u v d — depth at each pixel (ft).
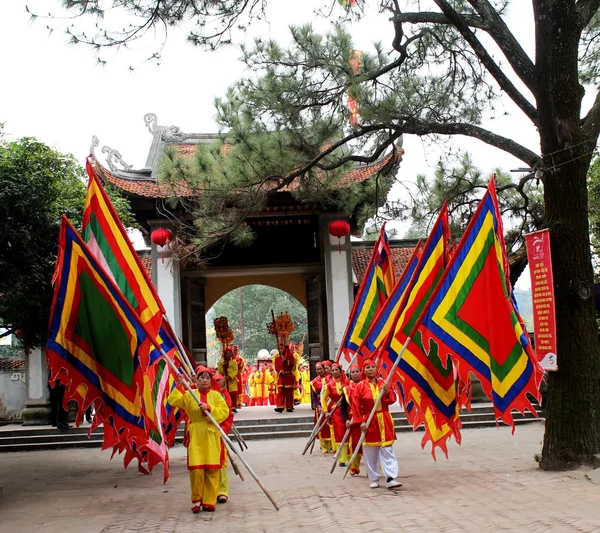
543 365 33.12
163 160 44.09
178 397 28.99
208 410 28.25
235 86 40.55
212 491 28.50
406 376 33.24
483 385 31.35
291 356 70.08
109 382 30.45
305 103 40.22
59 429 61.41
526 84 34.22
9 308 40.70
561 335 33.47
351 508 27.43
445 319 31.55
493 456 40.57
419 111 38.37
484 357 31.48
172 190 45.83
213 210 44.09
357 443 34.73
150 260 75.92
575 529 21.93
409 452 44.55
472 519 24.25
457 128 37.27
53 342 30.17
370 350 40.47
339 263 71.00
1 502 33.22
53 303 30.22
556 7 32.78
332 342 70.08
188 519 27.04
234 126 40.11
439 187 43.83
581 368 33.06
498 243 31.65
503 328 31.35
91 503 31.83
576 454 32.63
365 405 32.27
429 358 33.42
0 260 40.86
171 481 37.65
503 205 45.73
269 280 87.10
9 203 40.88
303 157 41.01
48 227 42.57
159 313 31.73
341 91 39.81
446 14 34.19
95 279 29.89
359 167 63.52
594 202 61.52
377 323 40.09
